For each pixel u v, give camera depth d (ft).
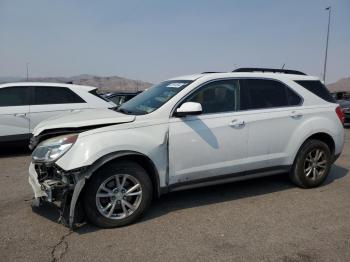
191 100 14.97
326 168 18.54
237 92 16.17
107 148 12.66
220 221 13.93
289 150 17.22
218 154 15.21
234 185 18.69
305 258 11.06
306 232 12.94
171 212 14.87
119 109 16.52
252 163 16.17
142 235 12.63
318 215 14.62
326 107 18.47
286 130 16.97
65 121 13.65
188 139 14.48
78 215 13.24
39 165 13.55
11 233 12.73
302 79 18.40
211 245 11.89
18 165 23.88
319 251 11.50
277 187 18.44
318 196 17.10
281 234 12.76
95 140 12.67
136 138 13.35
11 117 26.58
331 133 18.37
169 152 14.16
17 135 26.91
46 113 27.63
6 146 26.76
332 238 12.46
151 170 13.93
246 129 15.81
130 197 13.64
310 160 18.06
